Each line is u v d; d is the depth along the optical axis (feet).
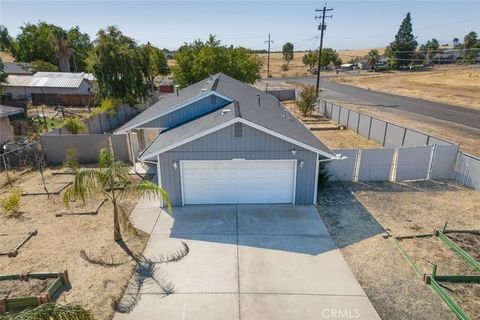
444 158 47.47
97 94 97.45
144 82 108.27
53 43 166.91
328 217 37.09
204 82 74.28
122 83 92.43
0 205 39.45
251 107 47.06
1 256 29.86
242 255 29.81
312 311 23.24
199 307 23.61
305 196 39.83
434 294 24.85
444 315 22.79
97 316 22.74
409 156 46.98
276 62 447.01
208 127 36.86
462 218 36.83
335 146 67.51
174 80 125.90
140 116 55.93
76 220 36.58
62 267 28.17
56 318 15.99
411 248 30.86
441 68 298.97
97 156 56.95
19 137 65.82
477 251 30.07
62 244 31.78
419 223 35.78
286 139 36.65
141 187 29.78
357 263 28.73
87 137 55.83
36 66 174.50
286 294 24.89
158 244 31.55
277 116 50.14
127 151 56.95
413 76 236.22
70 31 210.59
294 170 38.63
